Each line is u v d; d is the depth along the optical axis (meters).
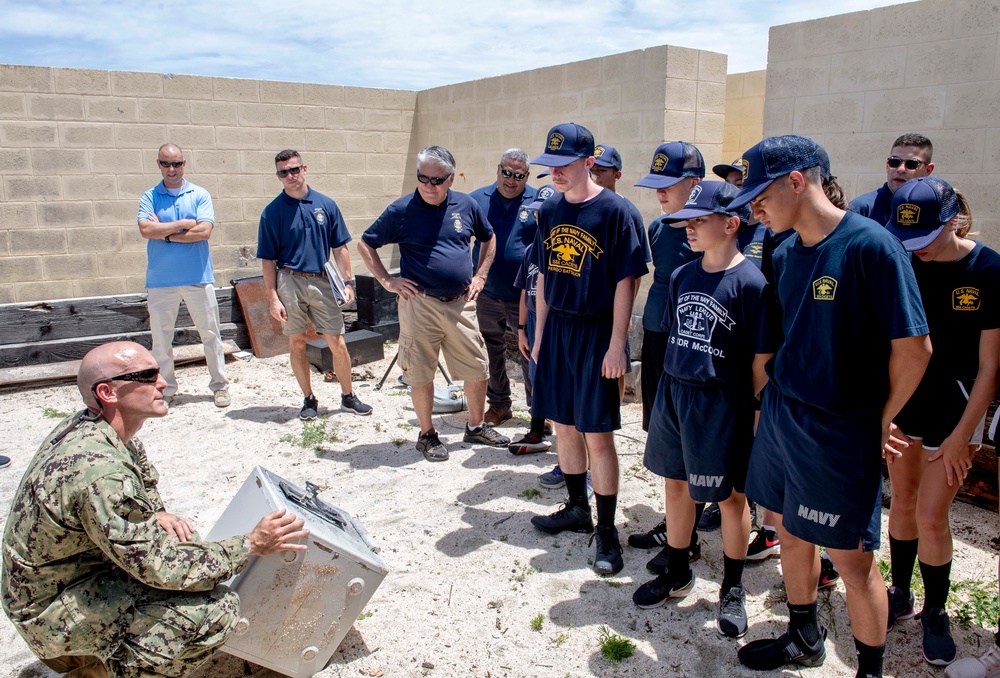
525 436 5.28
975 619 3.25
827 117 5.89
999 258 2.80
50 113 7.87
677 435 3.19
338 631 2.91
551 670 3.02
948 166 5.26
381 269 5.00
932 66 5.25
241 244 9.17
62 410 6.32
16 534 2.34
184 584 2.43
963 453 2.84
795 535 2.63
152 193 6.15
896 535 3.18
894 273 2.29
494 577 3.69
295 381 7.15
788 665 2.97
